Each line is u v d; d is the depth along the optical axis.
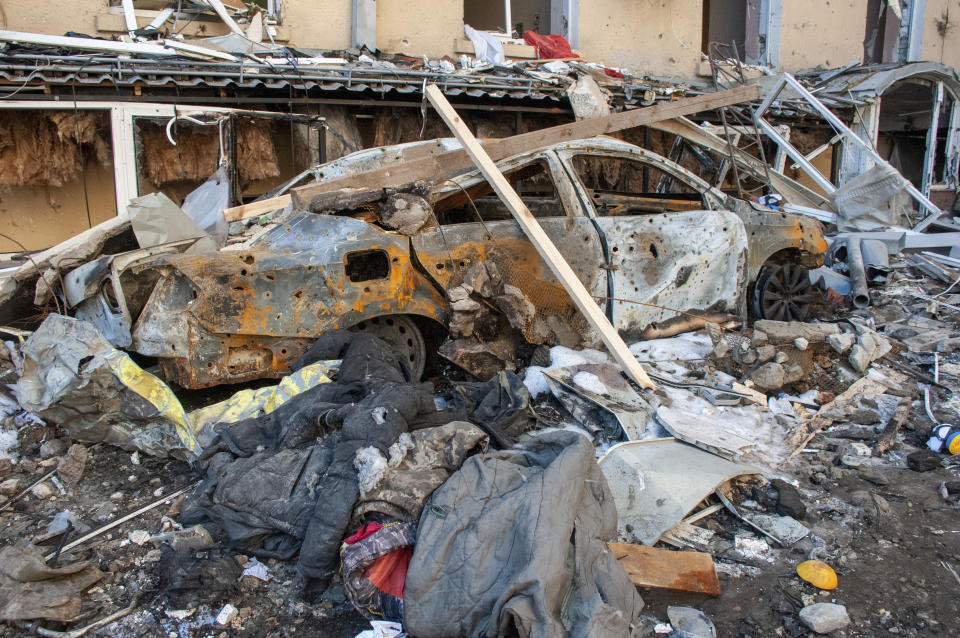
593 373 4.26
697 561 2.93
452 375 4.90
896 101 14.32
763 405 4.40
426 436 3.14
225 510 3.04
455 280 4.56
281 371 4.18
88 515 3.42
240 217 5.18
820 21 14.41
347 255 4.32
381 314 4.38
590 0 12.34
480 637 2.42
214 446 3.44
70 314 4.75
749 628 2.66
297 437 3.34
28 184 8.06
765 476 3.68
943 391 4.80
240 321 3.95
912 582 2.92
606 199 5.87
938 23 15.57
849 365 4.94
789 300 6.01
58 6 8.81
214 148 8.47
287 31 10.12
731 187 8.65
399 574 2.70
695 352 4.98
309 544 2.76
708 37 16.84
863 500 3.48
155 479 3.75
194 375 3.93
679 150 7.37
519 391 3.95
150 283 4.21
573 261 4.89
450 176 5.00
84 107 7.72
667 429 3.91
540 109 10.00
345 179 4.59
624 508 3.26
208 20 9.73
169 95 8.12
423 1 11.06
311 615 2.74
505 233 4.74
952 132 13.67
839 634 2.62
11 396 4.48
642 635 2.57
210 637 2.61
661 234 5.20
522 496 2.68
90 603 2.76
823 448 4.07
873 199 8.40
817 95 12.46
